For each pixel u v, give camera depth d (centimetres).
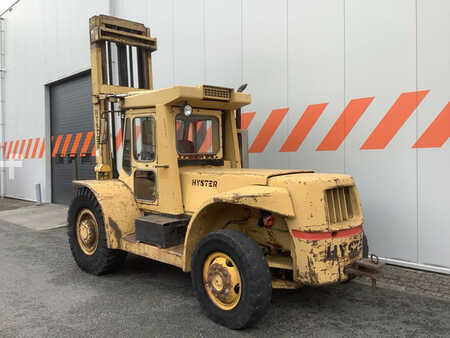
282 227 381
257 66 666
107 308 406
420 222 501
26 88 1368
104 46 556
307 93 602
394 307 403
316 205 342
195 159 466
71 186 1191
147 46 606
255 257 337
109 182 516
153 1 855
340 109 567
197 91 428
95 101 552
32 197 1374
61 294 448
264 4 651
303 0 600
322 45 582
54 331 355
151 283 484
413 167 504
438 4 478
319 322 370
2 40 1509
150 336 344
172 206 442
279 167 642
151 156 469
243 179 387
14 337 345
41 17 1248
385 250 532
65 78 1159
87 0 1033
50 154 1286
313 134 597
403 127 509
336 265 348
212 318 368
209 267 369
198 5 760
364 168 546
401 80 509
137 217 493
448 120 474
